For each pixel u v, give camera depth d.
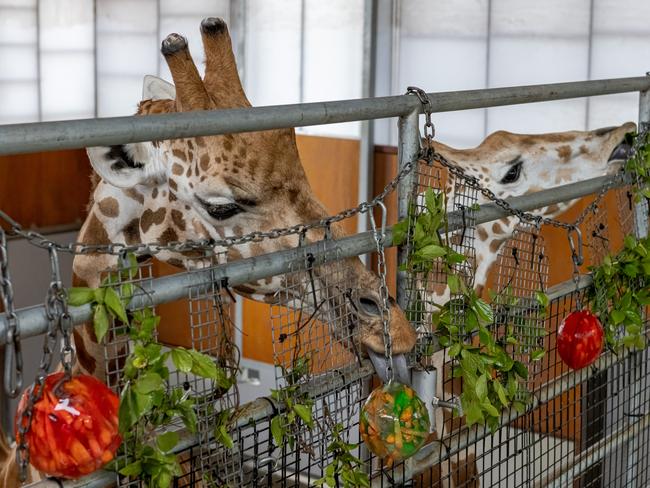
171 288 1.20
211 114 1.21
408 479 1.64
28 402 1.04
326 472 1.40
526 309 1.82
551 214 3.67
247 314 5.16
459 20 4.56
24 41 5.75
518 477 3.01
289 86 5.20
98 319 1.10
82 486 1.15
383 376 1.50
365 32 4.77
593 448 2.18
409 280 1.59
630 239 2.11
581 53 4.21
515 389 1.69
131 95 6.02
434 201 1.55
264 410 1.34
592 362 1.90
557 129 4.30
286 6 5.13
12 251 5.47
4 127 1.01
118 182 1.99
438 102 1.57
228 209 1.90
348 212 1.44
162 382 1.15
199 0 5.56
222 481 1.28
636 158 2.22
